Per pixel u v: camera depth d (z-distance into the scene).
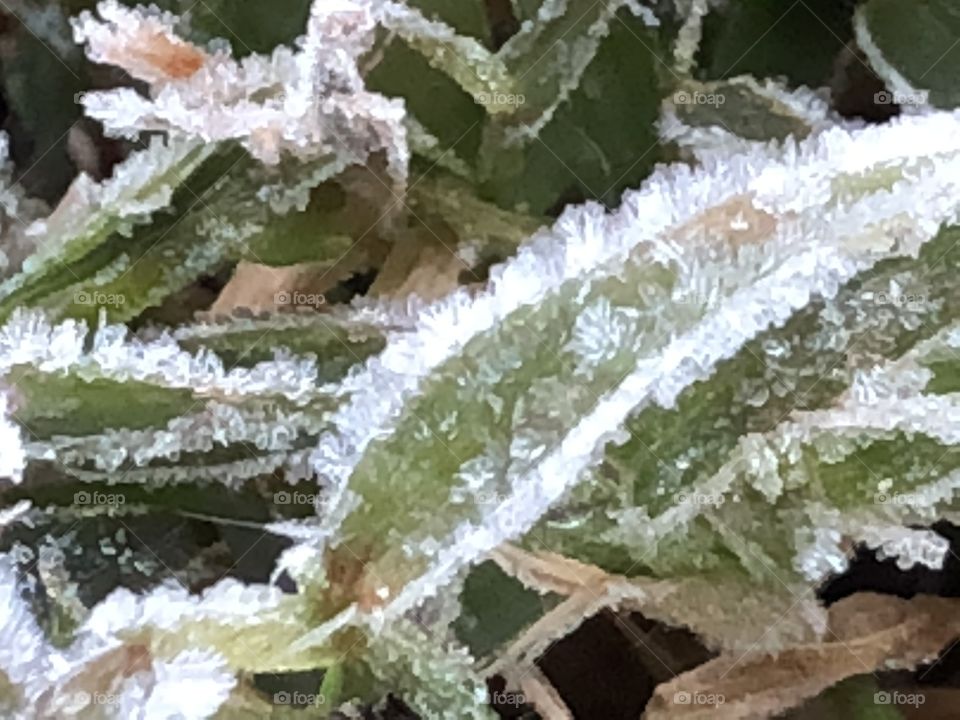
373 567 0.05
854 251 0.05
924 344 0.05
